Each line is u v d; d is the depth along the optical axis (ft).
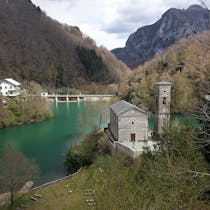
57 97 428.97
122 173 64.90
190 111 47.91
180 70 283.59
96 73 613.52
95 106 258.78
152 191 46.24
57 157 161.27
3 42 543.80
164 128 80.89
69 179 118.73
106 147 143.23
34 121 264.93
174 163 51.83
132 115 141.90
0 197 107.96
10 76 456.86
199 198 48.88
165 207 40.81
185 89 203.21
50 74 541.34
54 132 221.87
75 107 365.20
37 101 281.95
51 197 104.37
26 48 572.10
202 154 57.00
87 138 161.07
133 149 114.32
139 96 277.03
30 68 523.29
